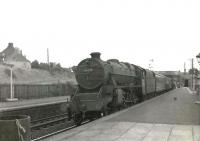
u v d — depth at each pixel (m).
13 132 6.71
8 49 84.31
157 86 42.22
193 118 15.29
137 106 22.58
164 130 11.70
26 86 37.22
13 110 18.56
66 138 10.26
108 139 10.01
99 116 18.48
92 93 17.98
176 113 17.61
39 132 16.50
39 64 77.44
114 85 19.84
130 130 11.70
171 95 42.84
